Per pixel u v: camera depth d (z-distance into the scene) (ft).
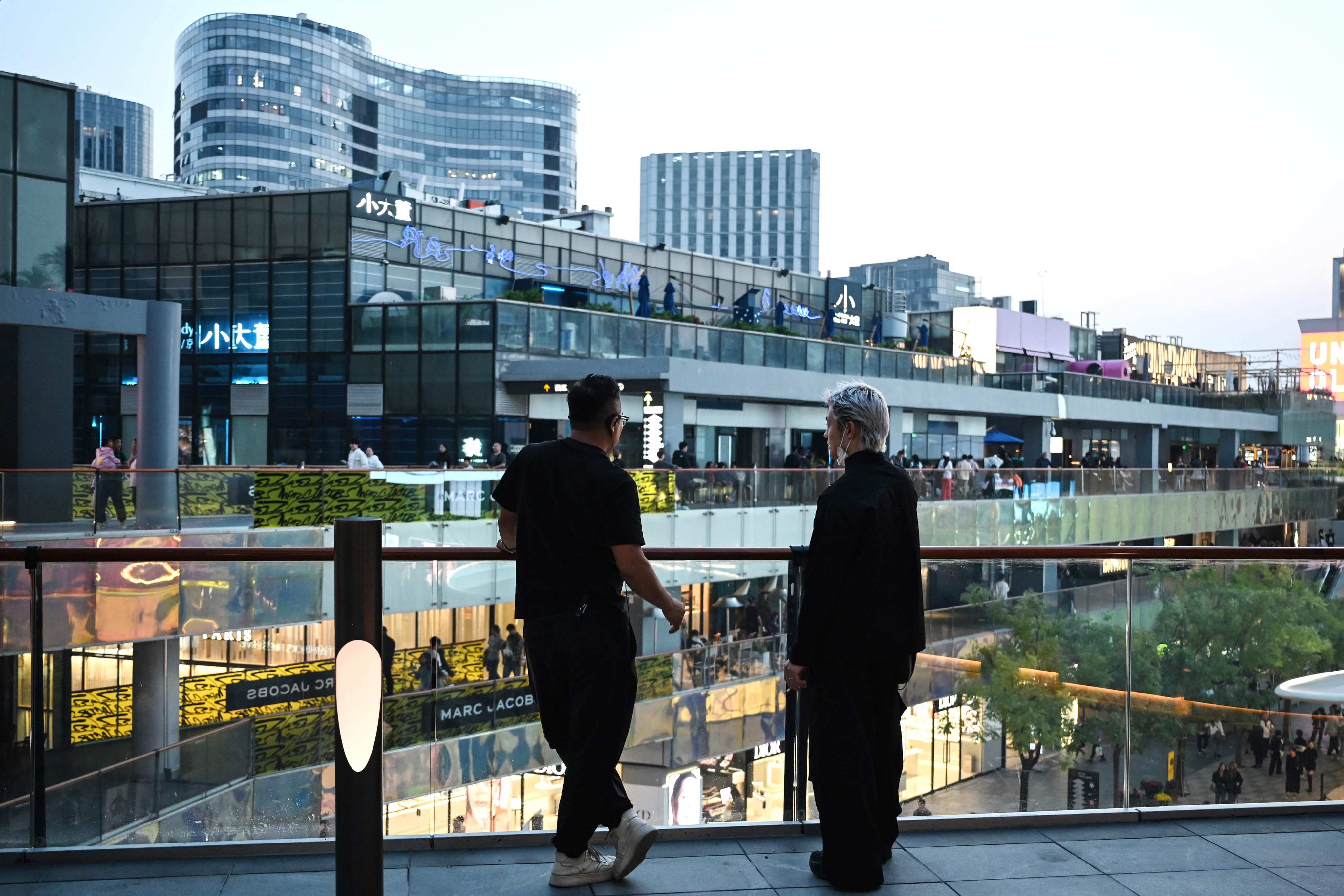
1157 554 13.35
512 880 10.93
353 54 465.47
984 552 13.12
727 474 68.54
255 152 431.84
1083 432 171.42
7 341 67.46
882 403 11.12
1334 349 258.98
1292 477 130.62
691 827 12.27
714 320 148.56
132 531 49.34
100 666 47.21
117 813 17.67
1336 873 11.36
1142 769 13.24
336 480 53.31
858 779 10.77
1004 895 10.75
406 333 101.81
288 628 55.93
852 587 10.73
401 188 116.98
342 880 8.05
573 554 10.50
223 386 112.78
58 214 68.90
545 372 94.32
